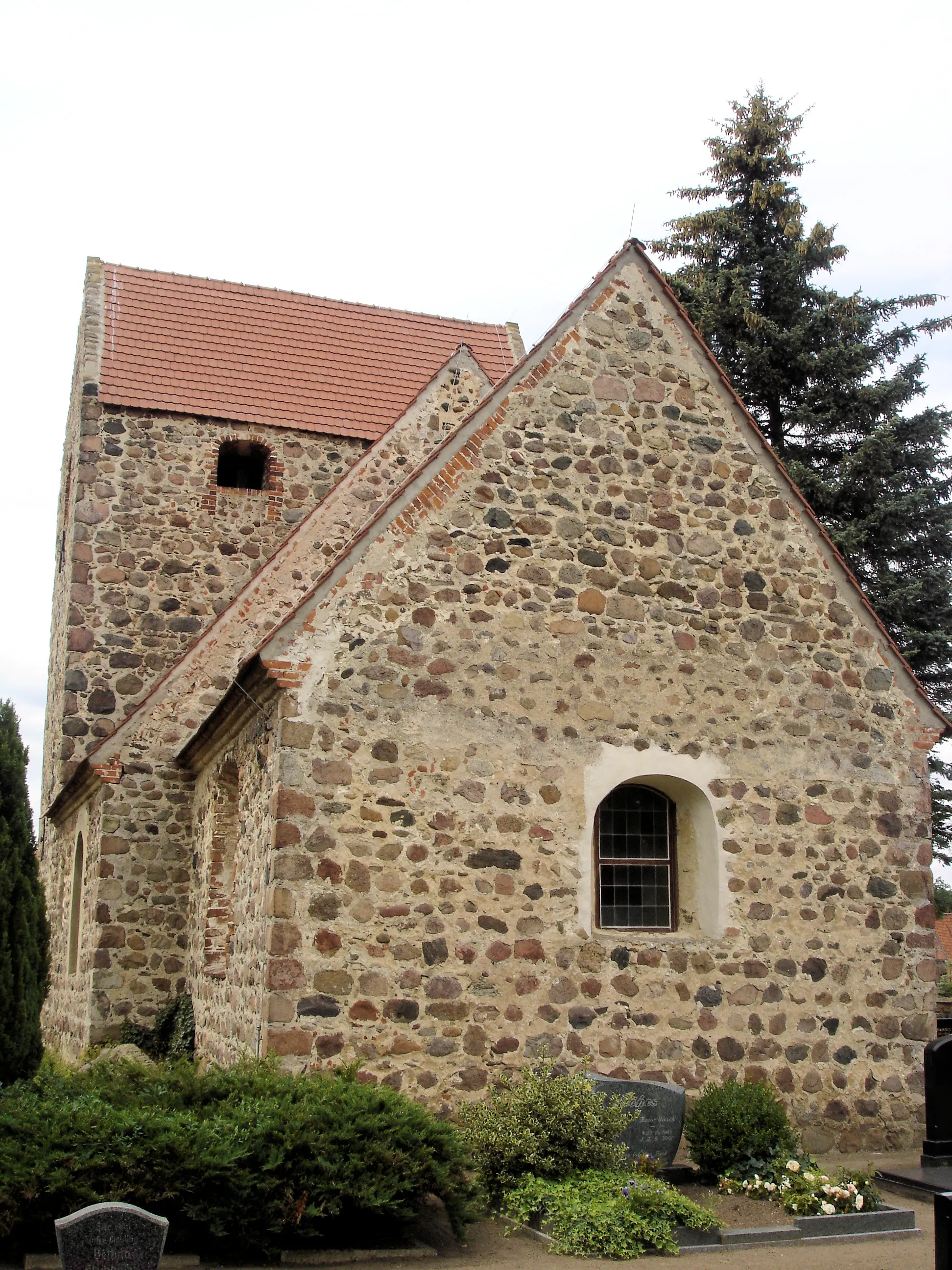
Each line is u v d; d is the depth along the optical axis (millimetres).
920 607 23078
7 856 10766
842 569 13898
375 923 11086
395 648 11688
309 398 21281
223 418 20250
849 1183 10359
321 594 11523
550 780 12047
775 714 13227
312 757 11156
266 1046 10516
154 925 15477
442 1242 9109
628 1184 9680
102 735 18578
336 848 11078
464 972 11320
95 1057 14242
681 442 13422
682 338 13719
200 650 16156
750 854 12805
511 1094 10609
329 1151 8492
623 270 13641
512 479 12547
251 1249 8352
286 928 10766
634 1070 11820
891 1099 12820
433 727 11664
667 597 12984
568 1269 8586
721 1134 10828
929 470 23969
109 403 19688
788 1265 8930
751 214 25656
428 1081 10977
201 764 15258
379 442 16891
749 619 13320
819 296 25109
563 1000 11672
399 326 23719
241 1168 8172
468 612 12055
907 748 13789
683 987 12211
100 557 19172
